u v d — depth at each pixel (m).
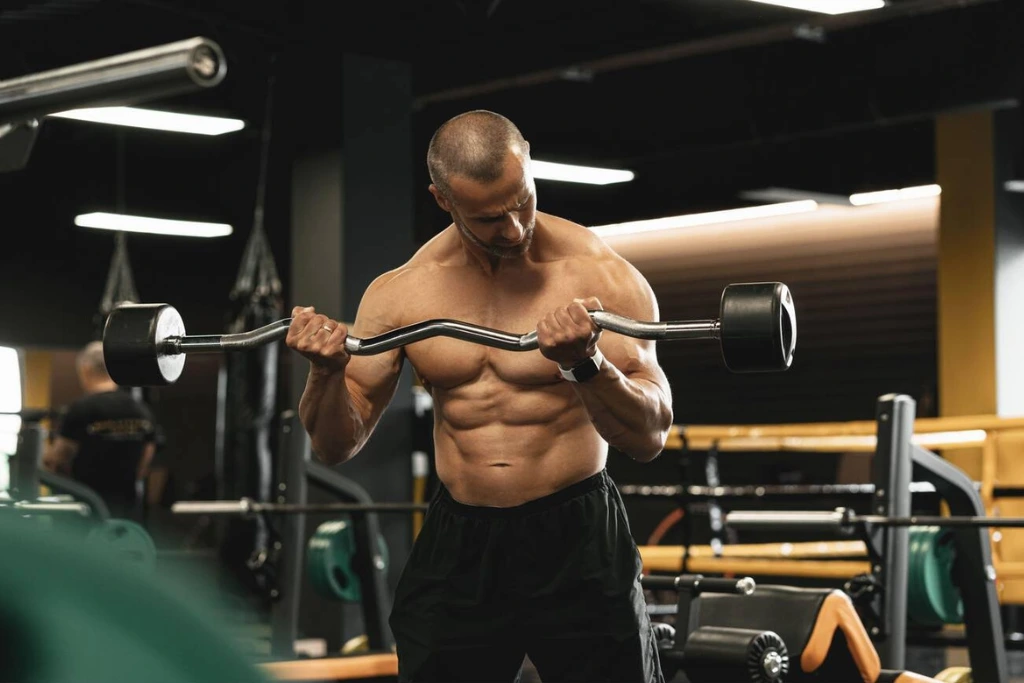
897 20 7.02
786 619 3.08
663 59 7.03
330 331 1.83
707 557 5.48
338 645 6.59
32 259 11.52
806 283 10.12
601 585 2.03
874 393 9.68
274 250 10.95
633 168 8.54
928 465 3.72
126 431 6.12
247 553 6.19
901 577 3.56
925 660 6.38
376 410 2.17
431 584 2.11
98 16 6.21
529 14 6.77
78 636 0.35
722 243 10.63
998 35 6.72
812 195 9.27
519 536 2.06
